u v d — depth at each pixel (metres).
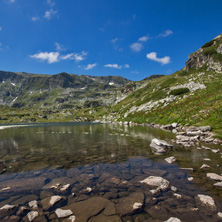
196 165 13.39
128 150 19.94
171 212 6.90
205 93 73.75
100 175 11.38
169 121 54.22
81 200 7.96
